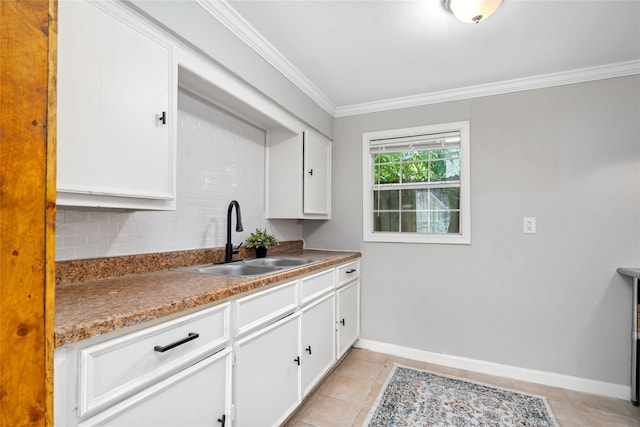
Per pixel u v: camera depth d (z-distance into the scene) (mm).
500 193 2508
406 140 2871
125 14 1161
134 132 1185
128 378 884
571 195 2318
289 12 1655
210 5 1527
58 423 735
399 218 2908
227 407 1250
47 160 539
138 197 1205
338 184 3086
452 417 1875
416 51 2049
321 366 2117
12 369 488
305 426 1788
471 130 2611
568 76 2318
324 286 2178
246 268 2025
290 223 2996
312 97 2654
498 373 2467
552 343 2344
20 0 508
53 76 551
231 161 2195
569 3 1587
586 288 2270
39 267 524
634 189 2178
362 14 1677
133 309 905
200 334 1132
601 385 2205
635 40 1911
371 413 1912
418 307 2744
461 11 1571
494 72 2338
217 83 1675
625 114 2201
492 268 2520
